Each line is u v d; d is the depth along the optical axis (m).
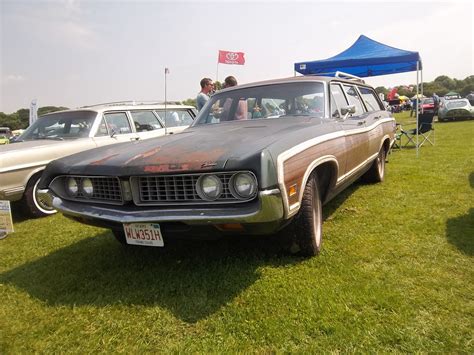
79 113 6.25
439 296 2.34
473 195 4.57
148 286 2.75
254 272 2.81
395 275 2.64
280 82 3.98
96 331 2.25
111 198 2.66
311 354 1.90
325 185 3.31
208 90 7.00
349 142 3.71
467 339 1.94
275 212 2.20
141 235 2.54
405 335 1.99
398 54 8.73
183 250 3.35
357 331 2.04
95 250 3.62
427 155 8.09
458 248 3.04
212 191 2.29
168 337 2.14
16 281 3.04
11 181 4.84
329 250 3.13
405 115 28.27
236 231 2.37
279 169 2.24
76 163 2.84
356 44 10.41
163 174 2.37
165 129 7.15
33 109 12.02
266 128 3.10
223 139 2.71
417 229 3.52
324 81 3.88
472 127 14.38
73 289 2.81
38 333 2.28
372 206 4.39
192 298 2.52
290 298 2.42
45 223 4.88
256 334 2.09
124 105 6.74
